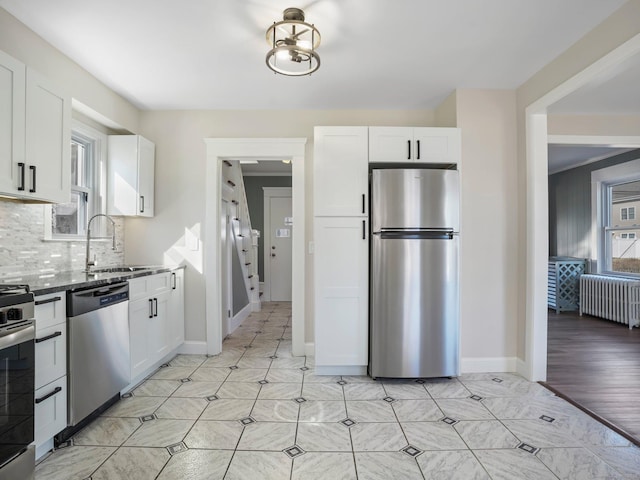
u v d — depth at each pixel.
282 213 7.06
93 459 1.91
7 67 1.92
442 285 2.99
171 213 3.67
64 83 2.59
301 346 3.60
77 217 3.11
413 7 2.09
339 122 3.67
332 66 2.80
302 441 2.09
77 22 2.21
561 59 2.62
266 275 7.05
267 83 3.07
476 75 2.96
